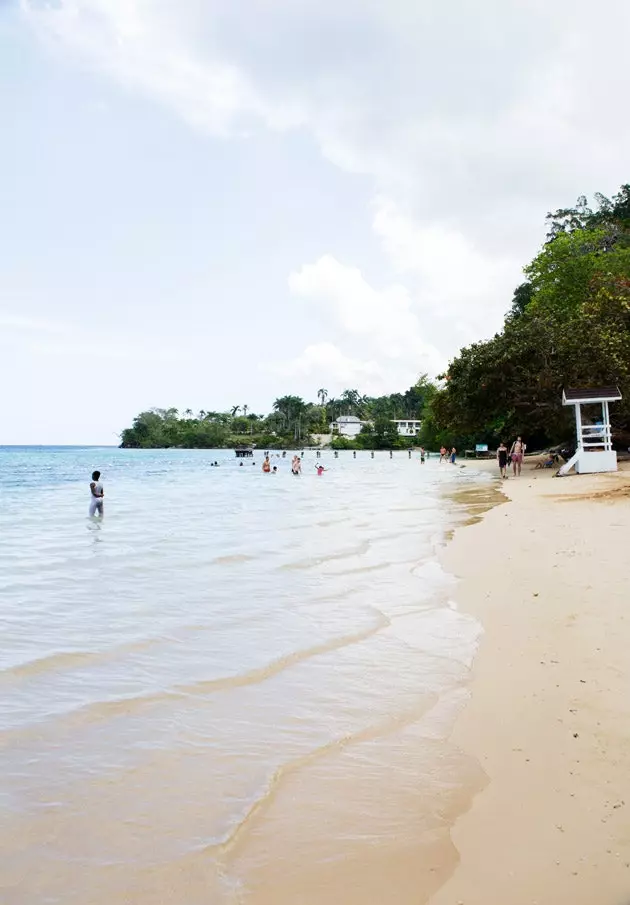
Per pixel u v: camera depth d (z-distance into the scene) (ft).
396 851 10.76
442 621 24.07
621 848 10.47
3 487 127.44
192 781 13.11
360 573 33.06
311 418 595.88
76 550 42.42
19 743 14.76
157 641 22.22
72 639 22.54
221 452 559.79
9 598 28.63
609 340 109.29
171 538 47.52
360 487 109.60
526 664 19.06
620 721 14.96
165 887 9.96
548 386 114.73
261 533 49.26
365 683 18.28
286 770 13.50
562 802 11.92
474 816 11.66
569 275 155.63
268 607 26.63
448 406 132.36
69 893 9.81
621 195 243.81
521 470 130.82
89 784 13.00
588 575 29.12
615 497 62.49
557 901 9.36
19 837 11.23
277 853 10.77
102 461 332.80
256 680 18.58
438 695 17.30
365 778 13.14
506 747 14.19
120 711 16.51
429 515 59.31
